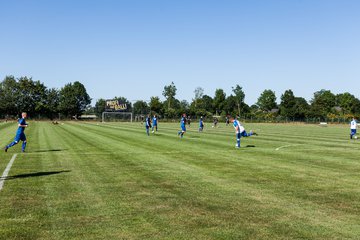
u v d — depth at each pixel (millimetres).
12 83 117875
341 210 7613
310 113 118875
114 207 7715
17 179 10789
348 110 134125
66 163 14289
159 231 6219
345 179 11148
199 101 165500
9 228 6332
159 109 127250
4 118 113812
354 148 21625
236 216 7129
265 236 6020
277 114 134500
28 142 24391
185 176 11492
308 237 5988
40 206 7758
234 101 159000
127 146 21781
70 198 8477
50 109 122188
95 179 10875
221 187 9844
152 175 11648
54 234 6047
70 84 132000
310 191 9406
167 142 25219
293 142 26422
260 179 11070
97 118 120812
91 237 5914
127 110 116625
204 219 6918
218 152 18781
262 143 25250
